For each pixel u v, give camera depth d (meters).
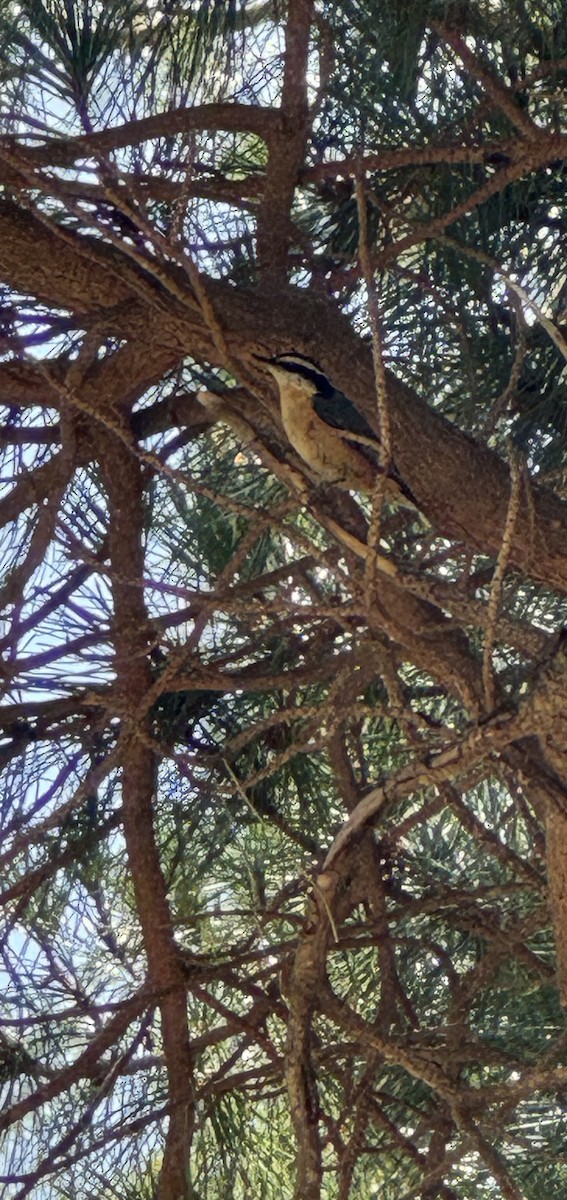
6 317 3.36
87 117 3.29
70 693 3.51
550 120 3.36
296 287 2.98
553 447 3.37
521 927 3.10
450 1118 2.92
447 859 3.70
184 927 3.65
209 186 3.28
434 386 3.51
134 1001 3.23
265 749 3.64
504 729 2.20
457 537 2.91
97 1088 3.41
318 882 2.67
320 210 3.64
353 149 3.31
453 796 2.75
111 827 3.49
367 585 2.25
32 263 2.86
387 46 3.06
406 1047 2.79
